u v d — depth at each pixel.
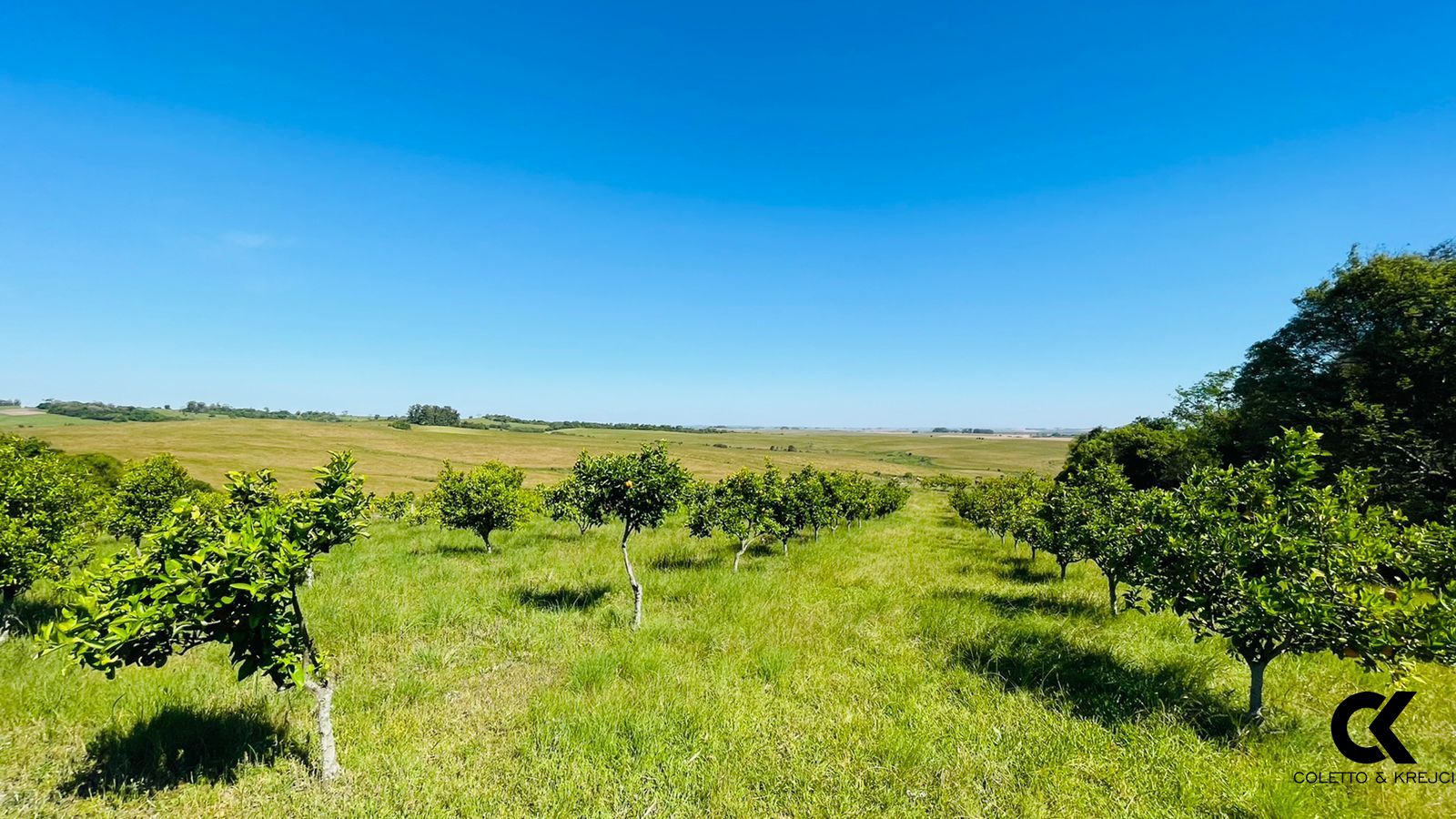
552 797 4.70
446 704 6.49
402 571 13.39
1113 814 4.56
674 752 5.37
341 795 4.74
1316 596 5.38
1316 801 4.62
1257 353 26.41
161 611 4.06
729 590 11.75
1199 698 6.62
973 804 4.67
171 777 4.94
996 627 9.36
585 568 14.04
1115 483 11.62
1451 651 4.77
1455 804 4.62
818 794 4.79
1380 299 20.48
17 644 7.35
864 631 9.26
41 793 4.63
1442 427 18.20
